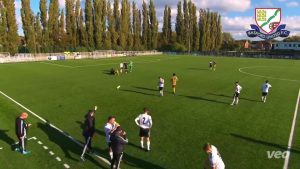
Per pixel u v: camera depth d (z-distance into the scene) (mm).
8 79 37531
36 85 32656
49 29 83188
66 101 24578
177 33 112250
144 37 108188
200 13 111125
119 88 30297
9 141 15320
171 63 62531
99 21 92375
